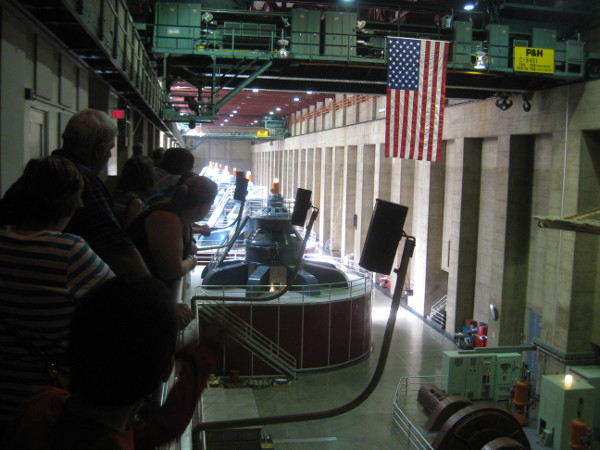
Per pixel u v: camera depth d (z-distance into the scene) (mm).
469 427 21953
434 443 22359
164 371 1579
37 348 2172
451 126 35531
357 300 31312
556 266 27172
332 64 24047
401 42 21781
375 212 3996
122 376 1474
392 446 22859
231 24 24625
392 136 21797
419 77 21891
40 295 2168
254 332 29016
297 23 23953
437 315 38312
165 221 3814
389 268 4008
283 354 29391
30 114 9133
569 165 25516
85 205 2943
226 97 24141
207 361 1896
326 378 29453
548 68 24203
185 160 7277
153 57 25375
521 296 30922
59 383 2207
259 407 26062
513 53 24047
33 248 2203
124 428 1583
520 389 25625
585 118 24484
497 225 31172
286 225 31484
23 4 7965
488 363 27875
